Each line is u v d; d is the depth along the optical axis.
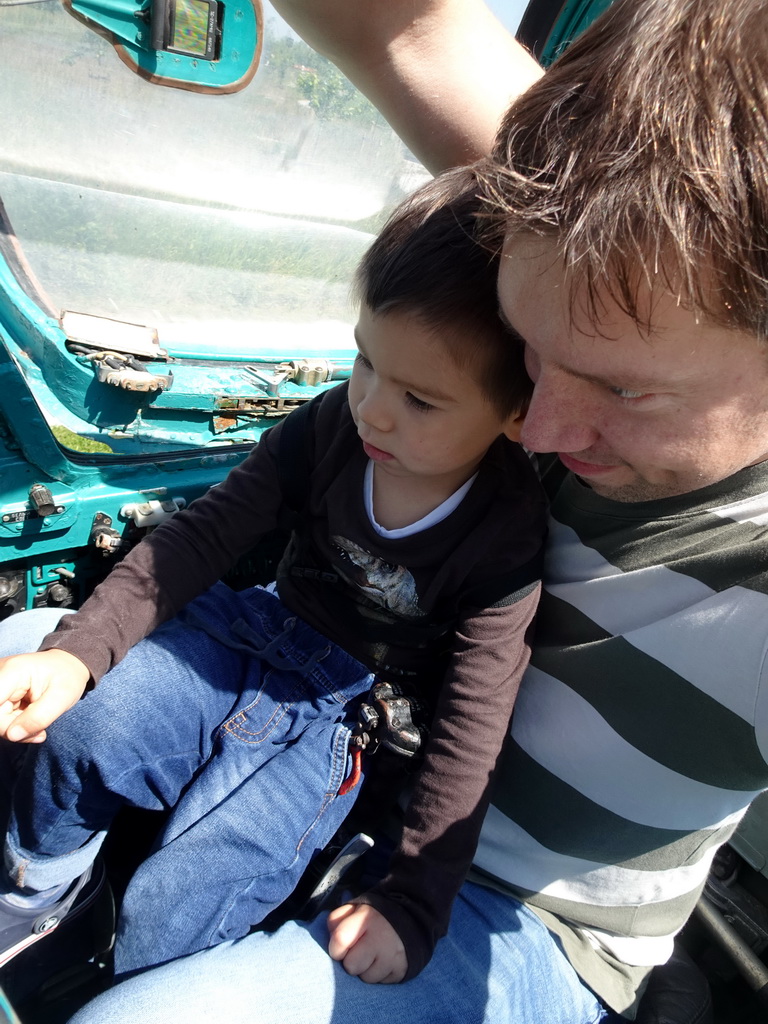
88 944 0.96
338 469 0.92
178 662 0.88
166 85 1.07
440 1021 0.74
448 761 0.80
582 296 0.46
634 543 0.73
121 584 0.88
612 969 0.89
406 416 0.77
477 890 0.88
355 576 0.90
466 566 0.84
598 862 0.83
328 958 0.76
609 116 0.43
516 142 0.51
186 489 1.17
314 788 0.85
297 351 1.35
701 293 0.43
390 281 0.72
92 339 1.07
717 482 0.66
